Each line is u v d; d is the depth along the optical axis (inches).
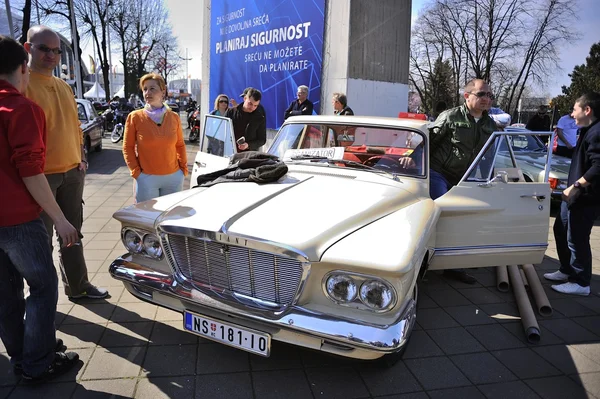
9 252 92.1
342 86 285.0
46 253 95.9
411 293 96.7
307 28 306.0
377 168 143.6
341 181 130.6
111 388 99.0
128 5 1416.1
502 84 1262.3
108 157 478.3
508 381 109.9
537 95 1338.6
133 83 1663.4
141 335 121.6
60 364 102.5
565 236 172.4
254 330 95.2
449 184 162.2
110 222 229.0
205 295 99.9
